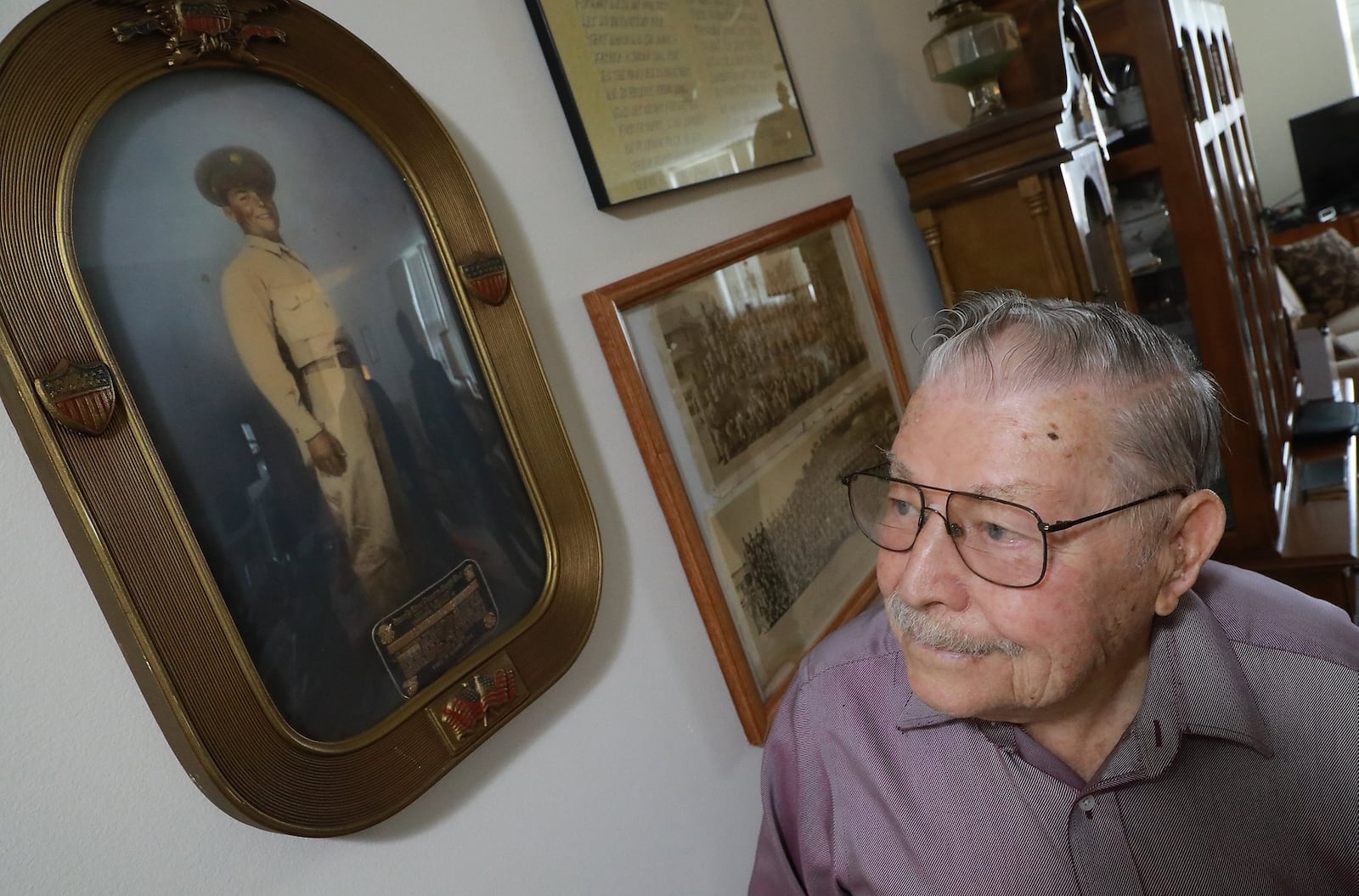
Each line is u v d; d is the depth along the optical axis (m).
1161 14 2.08
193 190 0.71
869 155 1.89
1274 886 0.82
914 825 0.88
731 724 1.23
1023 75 1.91
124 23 0.67
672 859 1.10
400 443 0.84
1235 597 0.89
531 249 1.05
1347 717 0.81
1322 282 4.44
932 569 0.73
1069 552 0.70
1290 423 2.76
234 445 0.71
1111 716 0.83
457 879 0.86
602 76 1.17
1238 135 2.76
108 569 0.62
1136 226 2.28
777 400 1.42
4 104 0.60
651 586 1.14
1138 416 0.72
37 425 0.59
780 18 1.66
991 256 1.84
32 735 0.60
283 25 0.78
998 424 0.71
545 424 0.98
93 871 0.62
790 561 1.39
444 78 0.98
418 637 0.83
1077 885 0.82
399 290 0.86
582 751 1.01
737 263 1.38
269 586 0.72
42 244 0.61
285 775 0.70
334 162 0.82
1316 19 5.26
